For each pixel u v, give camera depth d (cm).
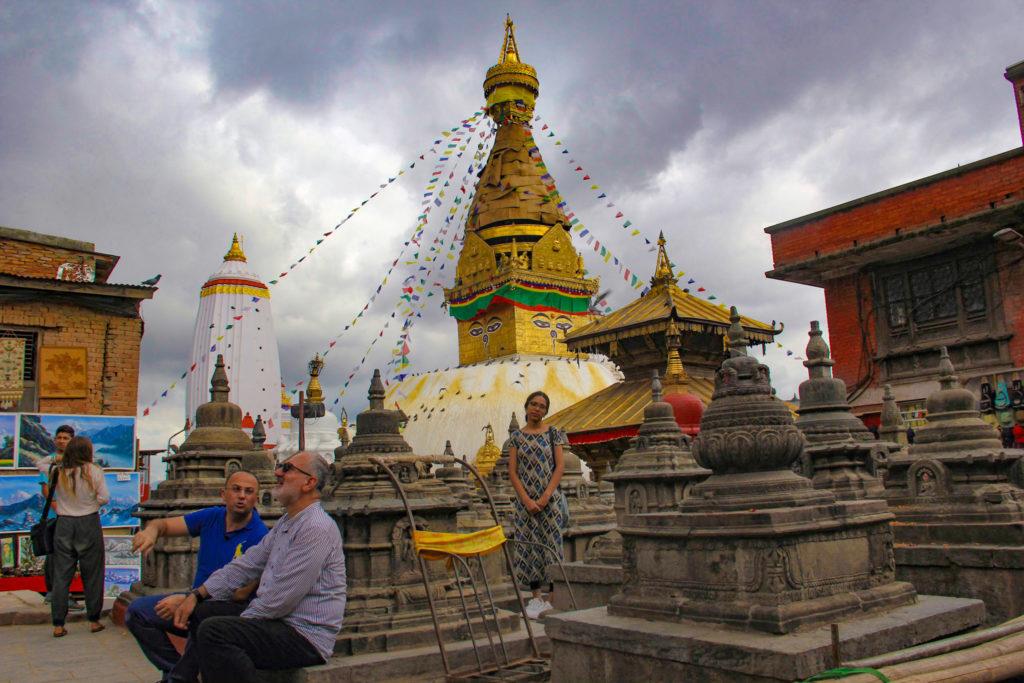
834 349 2423
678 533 507
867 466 814
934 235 2088
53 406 1647
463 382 4275
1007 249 2069
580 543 1216
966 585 744
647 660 481
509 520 1275
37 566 1402
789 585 471
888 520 548
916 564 779
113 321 1738
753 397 539
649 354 3023
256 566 550
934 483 820
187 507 963
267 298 3897
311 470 545
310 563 523
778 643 433
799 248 2398
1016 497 777
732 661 436
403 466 759
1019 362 2028
